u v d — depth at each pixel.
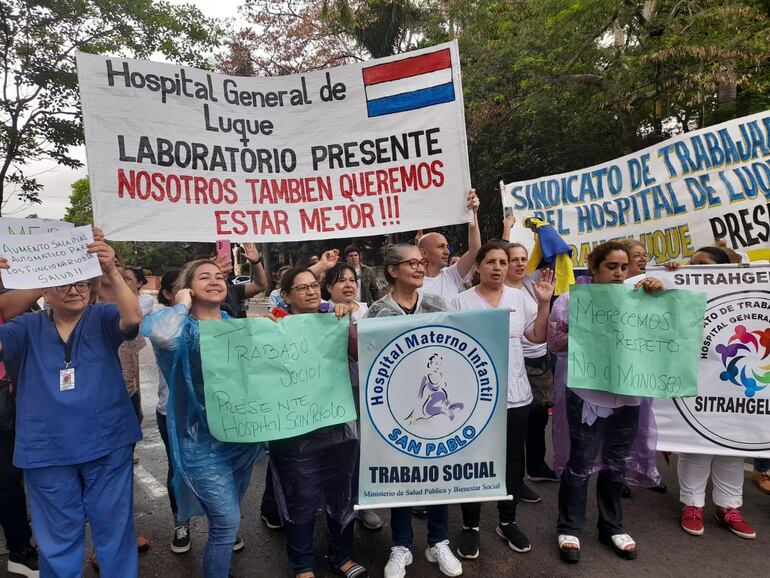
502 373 2.78
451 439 2.79
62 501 2.50
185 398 2.57
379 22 14.78
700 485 3.35
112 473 2.60
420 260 2.95
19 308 3.13
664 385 2.94
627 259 3.03
